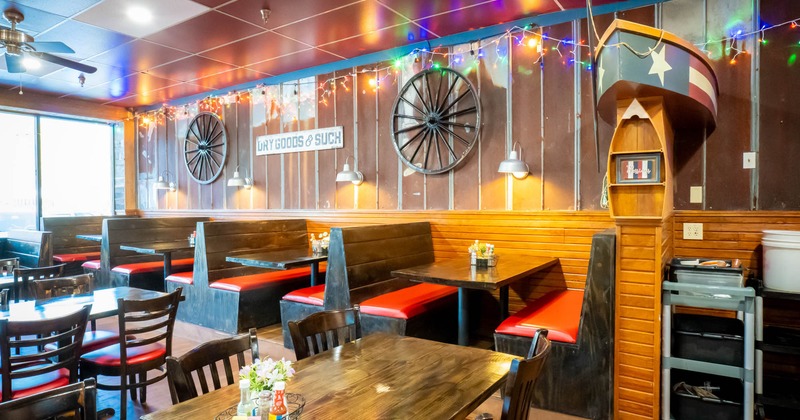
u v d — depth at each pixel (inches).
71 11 175.3
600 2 169.3
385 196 227.6
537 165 185.6
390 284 183.6
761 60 148.3
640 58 112.8
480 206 199.5
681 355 119.9
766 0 147.4
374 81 229.8
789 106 144.5
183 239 284.8
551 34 182.2
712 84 131.7
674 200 160.7
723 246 152.4
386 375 76.0
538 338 76.6
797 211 142.6
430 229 211.5
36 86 285.6
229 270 209.5
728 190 152.9
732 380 126.4
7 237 267.3
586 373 123.7
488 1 169.5
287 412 58.2
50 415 54.9
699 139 157.2
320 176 251.6
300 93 258.4
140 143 349.1
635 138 125.8
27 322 98.7
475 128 198.7
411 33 201.6
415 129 216.4
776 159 146.3
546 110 183.5
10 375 97.8
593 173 174.6
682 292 122.6
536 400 129.0
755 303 118.7
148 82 278.2
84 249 309.1
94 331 148.4
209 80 275.7
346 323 98.1
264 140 275.4
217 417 59.8
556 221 180.1
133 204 351.6
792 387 129.3
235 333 187.8
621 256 123.3
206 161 304.2
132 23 187.3
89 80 272.1
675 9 160.1
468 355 86.5
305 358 85.4
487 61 196.4
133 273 243.8
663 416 119.0
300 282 217.8
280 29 195.0
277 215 269.7
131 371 122.3
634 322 121.6
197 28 193.0
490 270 148.2
